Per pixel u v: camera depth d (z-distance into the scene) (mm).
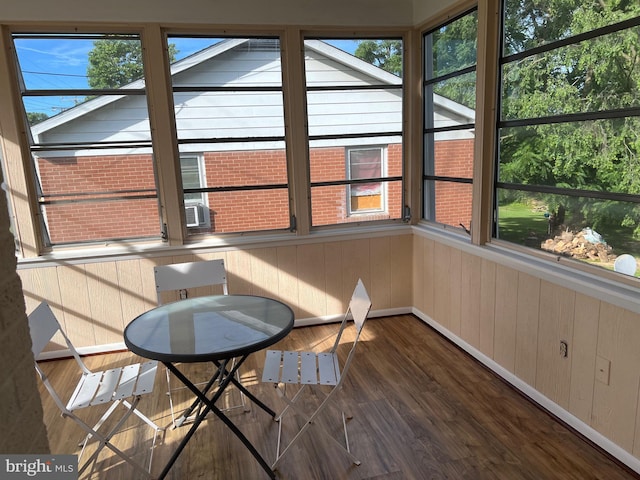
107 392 2045
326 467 2100
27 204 3145
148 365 2289
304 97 3482
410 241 3877
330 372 2217
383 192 3812
